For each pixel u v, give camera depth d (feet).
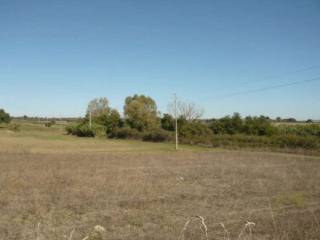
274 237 35.12
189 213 47.16
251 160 130.93
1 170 91.61
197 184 72.90
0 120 512.63
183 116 290.97
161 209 49.47
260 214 46.09
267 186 70.74
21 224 41.19
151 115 346.54
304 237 35.12
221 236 35.91
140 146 221.25
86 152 166.50
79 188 64.90
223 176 86.17
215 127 267.80
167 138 269.03
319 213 46.44
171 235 36.52
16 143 224.33
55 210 48.26
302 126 229.86
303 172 95.45
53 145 217.77
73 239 35.37
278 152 178.29
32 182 71.26
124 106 361.71
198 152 171.94
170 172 92.22
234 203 53.67
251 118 262.26
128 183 71.10
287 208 50.26
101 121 369.30
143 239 35.29
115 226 40.68
